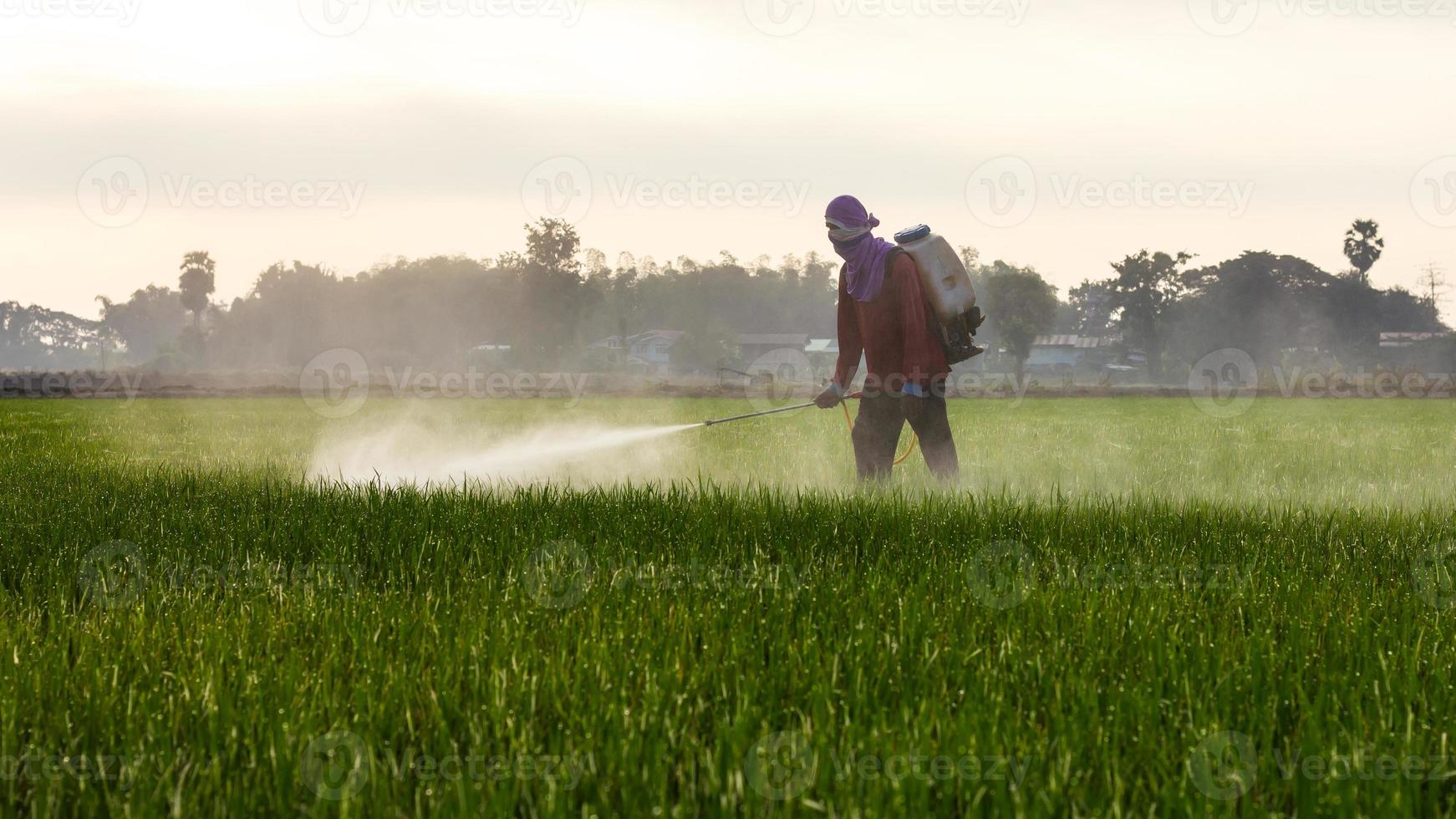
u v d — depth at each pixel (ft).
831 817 9.46
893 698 12.77
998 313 288.10
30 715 12.27
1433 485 36.17
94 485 30.68
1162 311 337.93
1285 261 337.11
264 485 28.55
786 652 14.11
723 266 469.57
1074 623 15.42
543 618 15.74
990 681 12.87
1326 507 28.14
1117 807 9.76
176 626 15.29
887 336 31.65
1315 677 13.73
